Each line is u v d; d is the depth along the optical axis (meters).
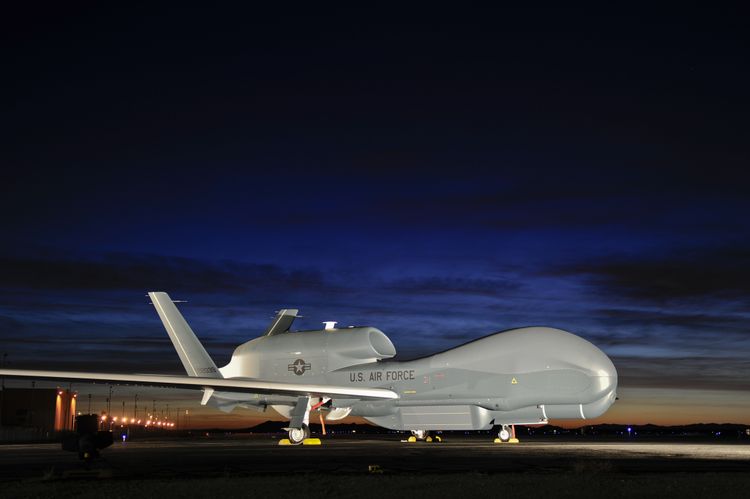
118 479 14.20
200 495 11.40
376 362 31.38
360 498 11.06
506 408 27.98
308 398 30.47
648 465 17.44
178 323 35.09
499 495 11.34
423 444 31.56
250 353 33.81
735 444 34.38
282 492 11.69
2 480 14.36
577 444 32.81
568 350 27.42
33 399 94.31
